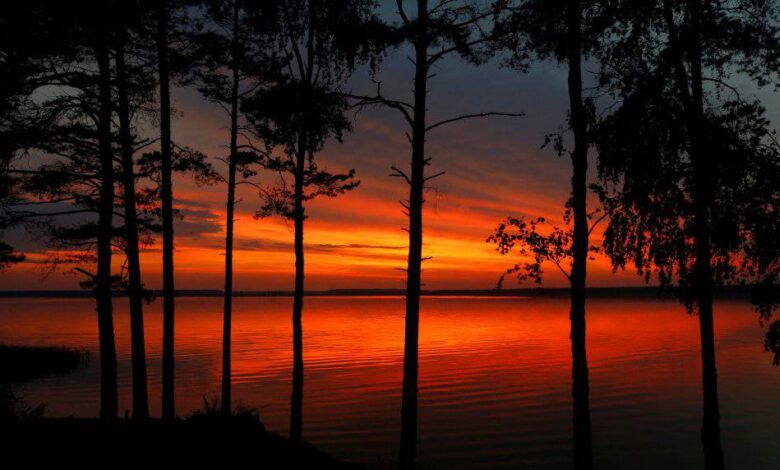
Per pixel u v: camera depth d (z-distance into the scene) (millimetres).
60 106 14312
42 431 11648
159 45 15477
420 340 82000
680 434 29672
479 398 38406
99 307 15648
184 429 12969
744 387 43500
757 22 11977
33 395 36469
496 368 52906
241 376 46656
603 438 28922
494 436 28578
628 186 12367
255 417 15469
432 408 35281
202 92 18344
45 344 70188
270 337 85625
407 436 13047
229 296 20078
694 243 12633
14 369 46250
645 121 11891
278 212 18922
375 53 13078
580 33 12273
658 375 49531
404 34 12781
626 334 92438
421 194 13148
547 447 26547
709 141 11312
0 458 9875
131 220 16141
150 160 17453
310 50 16484
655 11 12398
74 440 11242
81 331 93562
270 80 17688
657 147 11836
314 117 15297
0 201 14500
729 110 11430
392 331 98125
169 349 17000
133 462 10461
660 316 153250
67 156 15633
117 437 11742
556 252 12391
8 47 11148
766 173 10844
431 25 12711
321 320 135875
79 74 13914
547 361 58000
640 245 12859
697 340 81062
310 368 51969
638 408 36094
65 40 12156
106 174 15531
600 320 134500
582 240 12219
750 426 31531
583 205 12297
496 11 12312
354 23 12992
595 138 12219
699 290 12664
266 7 15922
